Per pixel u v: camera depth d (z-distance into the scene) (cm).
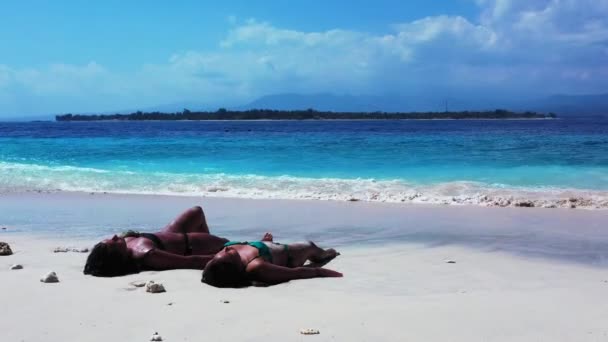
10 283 602
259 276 621
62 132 6278
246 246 654
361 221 1055
